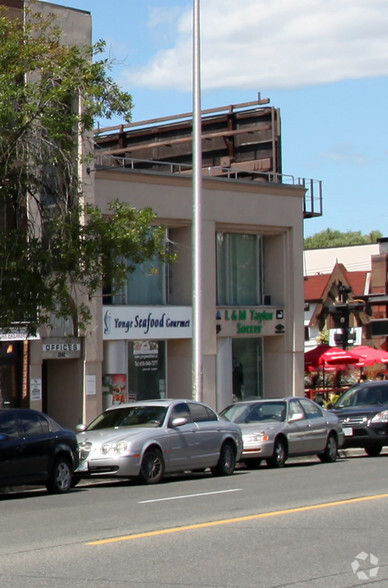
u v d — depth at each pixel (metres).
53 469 18.70
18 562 10.41
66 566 10.12
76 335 28.67
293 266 35.16
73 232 20.86
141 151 40.16
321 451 25.50
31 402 27.41
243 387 34.31
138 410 21.58
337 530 12.38
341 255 71.31
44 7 27.94
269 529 12.48
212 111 38.25
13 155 20.81
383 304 57.91
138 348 31.00
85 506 15.82
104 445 19.86
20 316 20.78
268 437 23.75
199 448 21.34
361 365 37.34
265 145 36.91
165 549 11.06
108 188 29.56
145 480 20.02
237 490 17.70
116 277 21.27
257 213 34.09
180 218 31.78
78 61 21.28
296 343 35.03
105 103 21.53
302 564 10.12
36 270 20.64
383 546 11.19
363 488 17.48
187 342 32.38
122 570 9.87
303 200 35.59
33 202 24.05
